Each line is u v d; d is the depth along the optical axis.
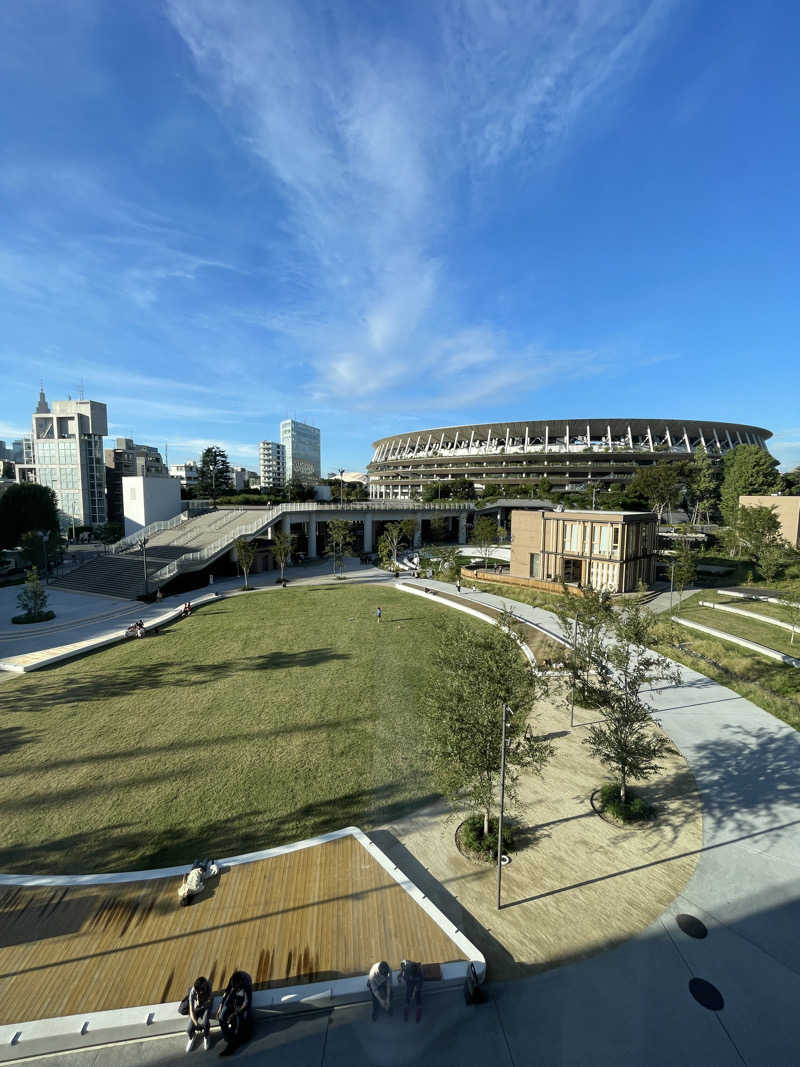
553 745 17.33
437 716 12.88
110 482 107.31
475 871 11.74
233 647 28.55
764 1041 7.81
